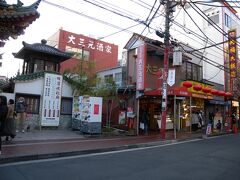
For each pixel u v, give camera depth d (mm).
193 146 14500
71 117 19547
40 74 18062
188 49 26547
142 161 9711
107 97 21859
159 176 7605
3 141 12289
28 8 9992
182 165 9250
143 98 21719
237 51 31812
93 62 21312
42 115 17859
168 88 19594
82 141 14055
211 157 11102
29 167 8250
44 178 6973
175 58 17531
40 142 12797
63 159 9781
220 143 16312
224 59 32000
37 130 17438
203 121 26750
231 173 8352
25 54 20625
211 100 28484
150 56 22438
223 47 32000
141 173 7859
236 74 29938
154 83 22328
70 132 17609
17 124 15992
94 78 20484
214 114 26828
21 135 14633
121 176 7434
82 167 8422
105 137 16594
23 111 15969
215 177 7766
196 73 27500
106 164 8992
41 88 18125
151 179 7254
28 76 17578
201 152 12383
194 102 26125
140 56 20031
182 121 24438
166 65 17141
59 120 18750
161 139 16453
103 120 23781
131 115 20562
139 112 21516
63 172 7680
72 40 30969
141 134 19391
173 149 13117
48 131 17406
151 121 22703
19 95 17266
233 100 30953
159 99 22344
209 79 32938
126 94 22125
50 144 12336
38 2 10266
